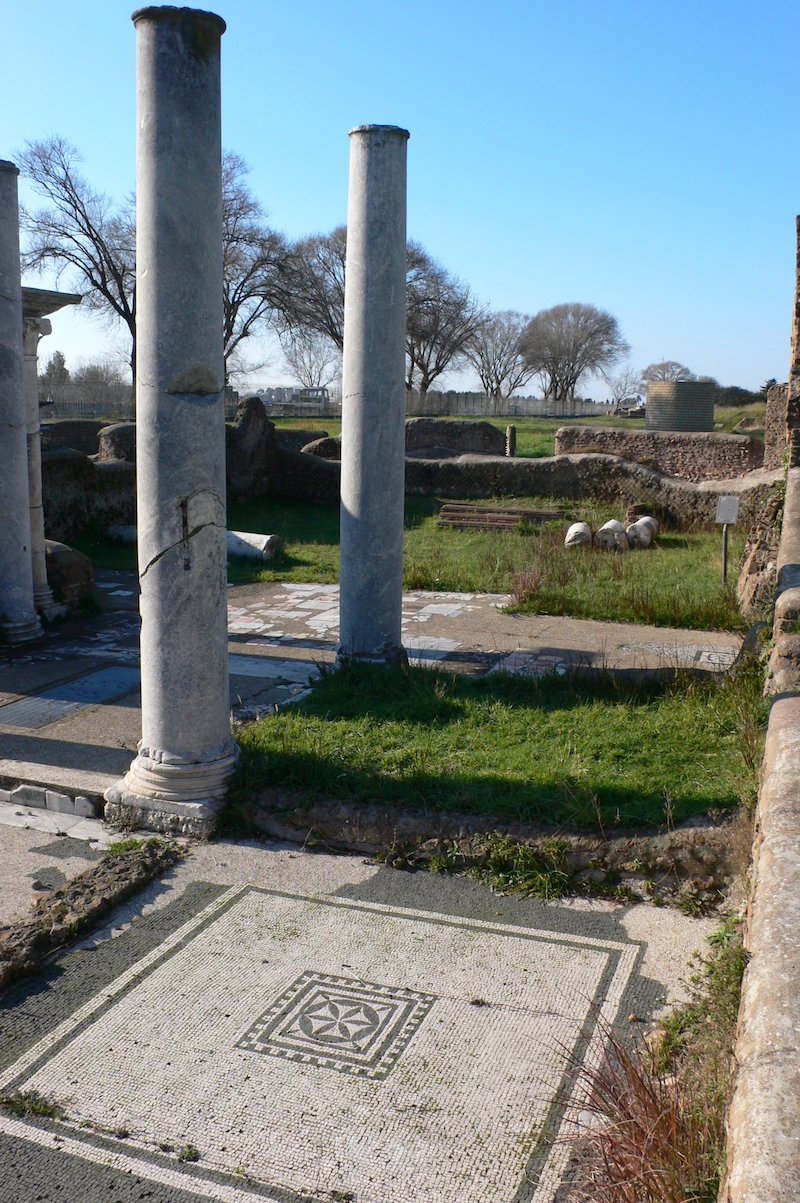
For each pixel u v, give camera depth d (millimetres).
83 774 6422
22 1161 3273
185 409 5637
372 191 7957
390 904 4977
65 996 4215
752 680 7188
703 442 23031
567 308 80125
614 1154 2809
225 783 5938
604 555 15531
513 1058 3754
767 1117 1970
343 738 6621
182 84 5359
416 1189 3143
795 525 10086
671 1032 3760
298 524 20125
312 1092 3594
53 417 47281
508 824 5355
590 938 4617
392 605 8562
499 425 50281
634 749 6266
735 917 4480
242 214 44281
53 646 10234
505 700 7504
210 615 5867
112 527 17609
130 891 5098
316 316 51000
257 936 4684
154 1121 3459
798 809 3512
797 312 14172
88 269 43094
